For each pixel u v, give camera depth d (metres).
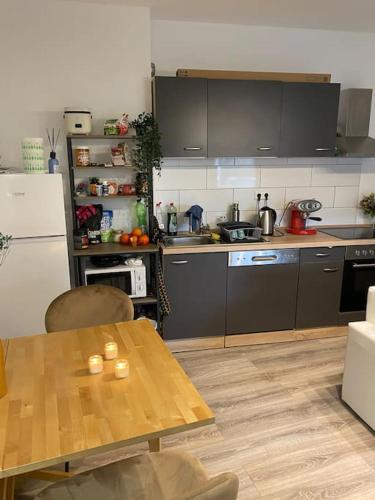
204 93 3.10
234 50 3.44
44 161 3.08
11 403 1.33
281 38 3.50
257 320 3.39
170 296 3.18
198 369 3.03
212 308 3.28
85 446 1.13
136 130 3.06
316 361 3.15
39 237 2.75
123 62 3.12
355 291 3.52
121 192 3.23
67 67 3.04
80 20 2.99
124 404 1.32
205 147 3.20
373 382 2.28
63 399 1.35
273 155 3.34
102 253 2.98
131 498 1.29
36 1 2.89
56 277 2.82
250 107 3.20
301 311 3.46
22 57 2.96
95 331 1.90
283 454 2.16
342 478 2.00
